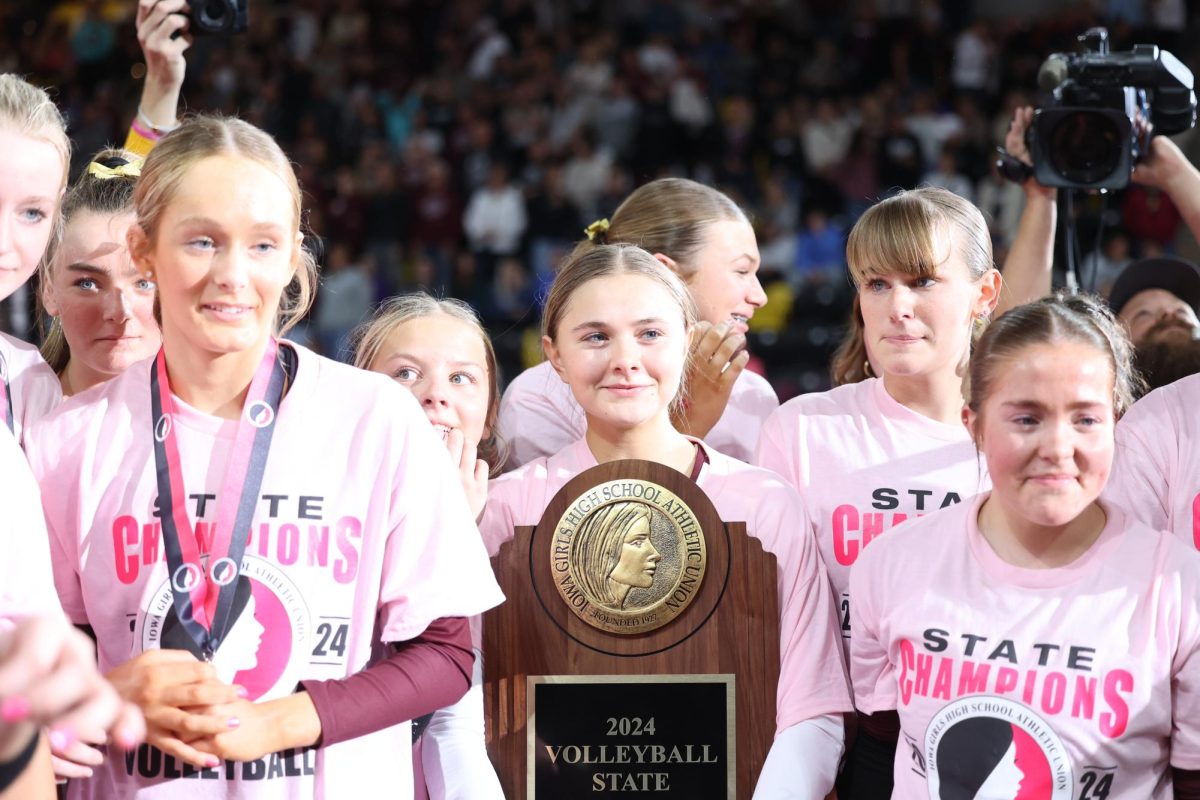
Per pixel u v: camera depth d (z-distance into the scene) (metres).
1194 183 3.15
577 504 2.28
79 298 2.48
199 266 1.84
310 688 1.81
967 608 2.04
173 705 1.73
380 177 11.97
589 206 11.85
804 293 9.88
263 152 1.90
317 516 1.90
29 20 14.56
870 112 12.42
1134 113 3.05
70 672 1.18
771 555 2.27
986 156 11.90
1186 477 2.34
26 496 1.81
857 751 2.27
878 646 2.18
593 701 2.24
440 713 2.22
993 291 2.62
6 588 1.77
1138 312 3.47
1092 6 13.38
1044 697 1.96
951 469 2.50
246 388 1.94
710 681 2.24
